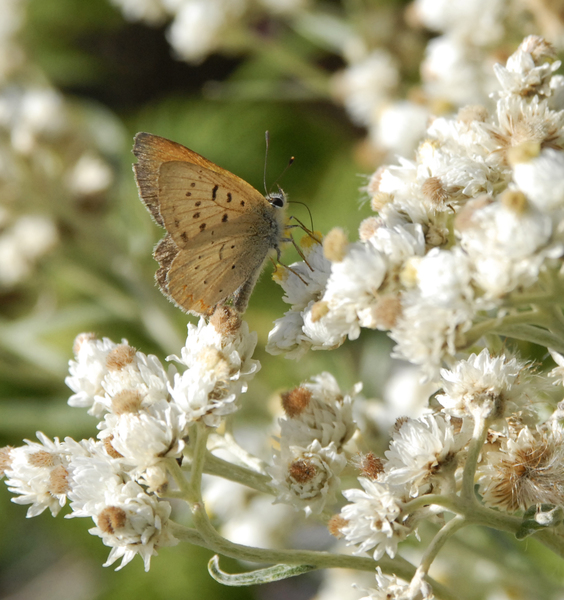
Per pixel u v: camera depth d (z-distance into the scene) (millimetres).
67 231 354
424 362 274
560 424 285
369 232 284
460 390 281
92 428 356
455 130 289
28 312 417
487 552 308
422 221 283
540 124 283
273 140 428
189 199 297
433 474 281
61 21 482
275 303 387
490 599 315
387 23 360
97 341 293
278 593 417
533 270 272
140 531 281
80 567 495
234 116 433
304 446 288
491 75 325
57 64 481
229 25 358
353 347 357
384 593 279
